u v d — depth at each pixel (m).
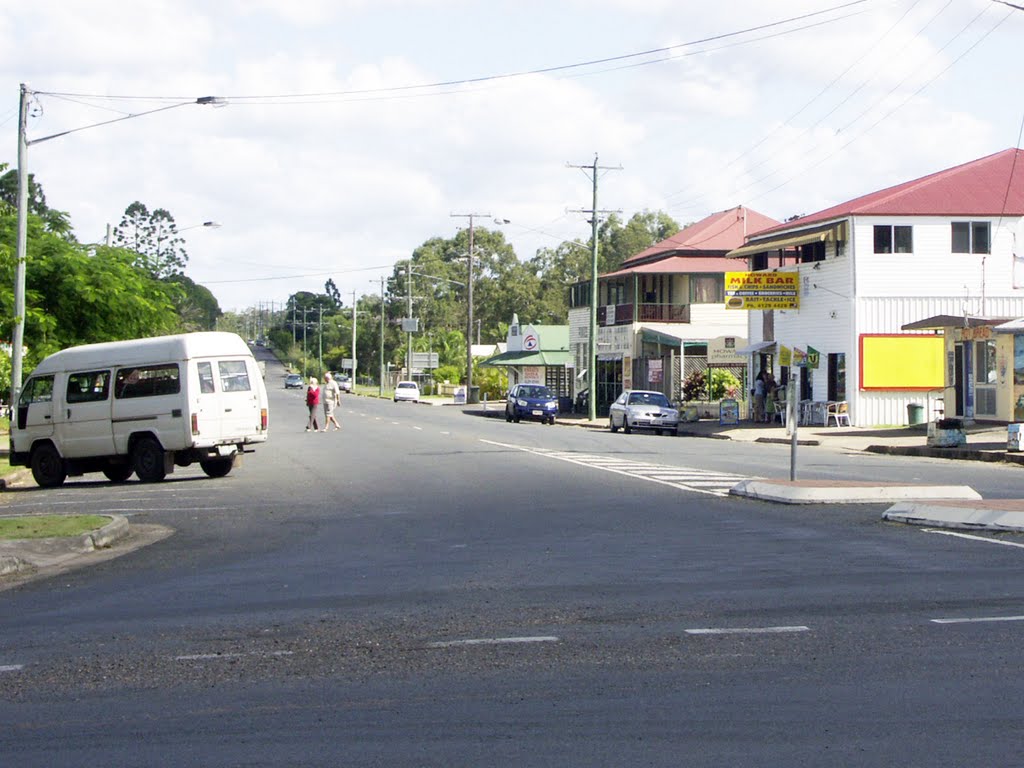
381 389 108.00
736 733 6.20
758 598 10.11
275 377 158.75
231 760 5.88
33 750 6.12
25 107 27.05
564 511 17.12
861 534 14.07
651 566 11.95
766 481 19.00
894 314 41.19
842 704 6.74
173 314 36.94
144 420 23.86
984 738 6.05
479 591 10.68
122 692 7.29
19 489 24.52
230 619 9.62
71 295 32.25
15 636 9.13
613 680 7.38
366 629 9.08
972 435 32.22
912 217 41.06
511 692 7.12
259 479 24.00
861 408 41.16
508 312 131.00
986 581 10.74
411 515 16.98
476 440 36.78
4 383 38.53
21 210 27.25
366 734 6.29
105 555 14.06
